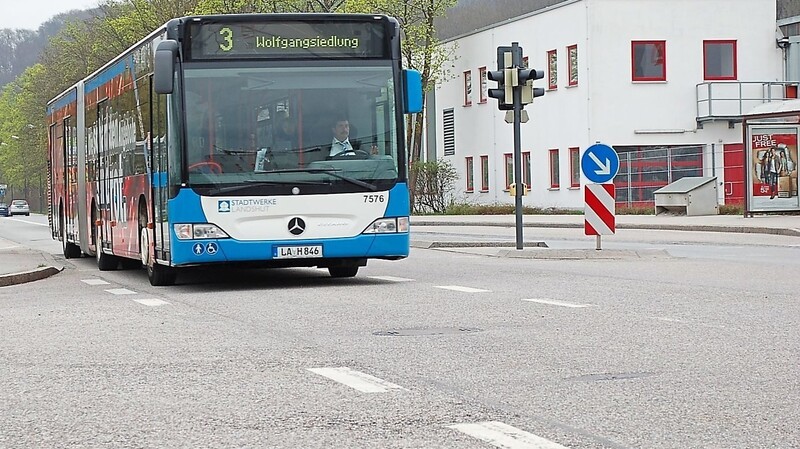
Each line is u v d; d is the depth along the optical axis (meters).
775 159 40.59
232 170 17.42
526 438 6.84
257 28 17.58
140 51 19.73
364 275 20.42
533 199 63.03
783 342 10.62
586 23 57.66
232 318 13.72
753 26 58.31
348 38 17.83
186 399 8.45
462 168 71.12
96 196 24.52
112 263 24.77
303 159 17.61
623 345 10.64
